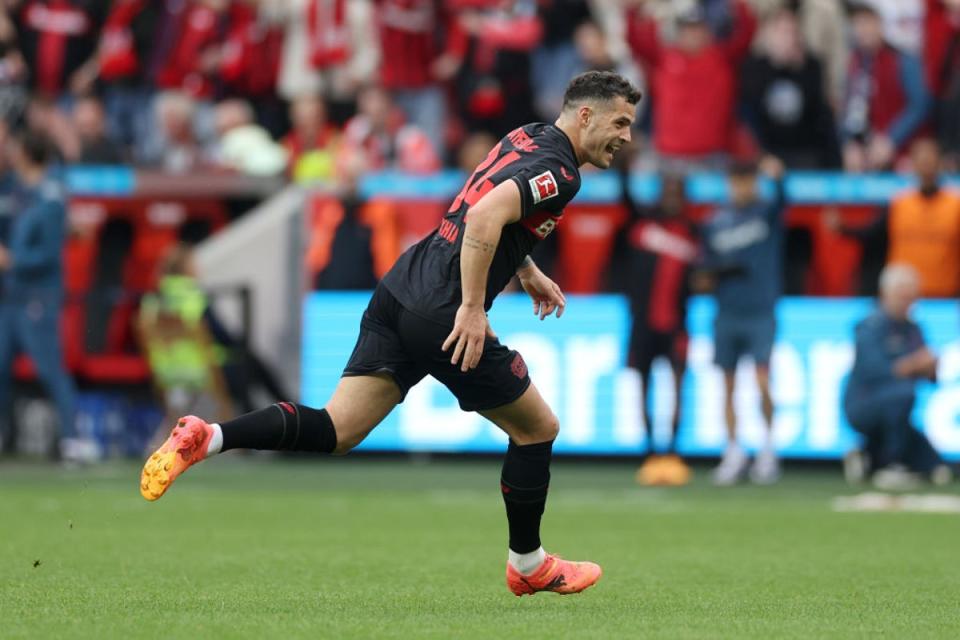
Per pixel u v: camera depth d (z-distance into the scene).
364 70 60.88
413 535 30.77
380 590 21.41
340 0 60.53
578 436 50.50
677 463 46.59
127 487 43.00
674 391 46.88
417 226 51.88
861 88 57.09
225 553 26.83
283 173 54.09
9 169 51.41
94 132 59.31
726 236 46.53
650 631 17.08
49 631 16.45
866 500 40.66
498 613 18.81
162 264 52.72
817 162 56.59
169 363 52.56
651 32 55.75
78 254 53.75
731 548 28.72
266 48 62.09
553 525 33.41
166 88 62.69
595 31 57.19
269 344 52.28
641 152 57.91
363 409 18.98
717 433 50.03
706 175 50.75
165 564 24.80
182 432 18.08
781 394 49.78
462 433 51.81
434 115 59.44
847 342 49.56
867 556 27.34
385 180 52.00
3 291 49.84
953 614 19.17
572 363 50.59
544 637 16.38
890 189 51.06
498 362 19.00
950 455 48.59
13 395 54.28
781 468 51.56
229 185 53.34
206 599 19.94
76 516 34.38
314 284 51.94
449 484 45.41
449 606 19.58
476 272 17.94
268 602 19.69
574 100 19.03
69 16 63.00
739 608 19.70
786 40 56.94
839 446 49.44
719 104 55.09
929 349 48.28
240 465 53.91
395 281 18.83
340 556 26.52
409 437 52.12
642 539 30.39
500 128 59.44
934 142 50.31
